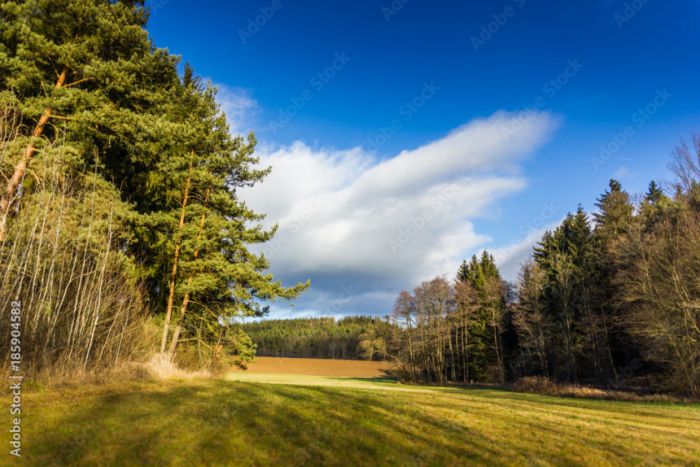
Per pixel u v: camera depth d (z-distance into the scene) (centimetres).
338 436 694
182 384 1151
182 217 1956
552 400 1806
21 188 1318
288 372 6900
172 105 1931
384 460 601
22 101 1432
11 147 1290
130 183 2077
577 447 739
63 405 755
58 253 1326
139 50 1623
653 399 2236
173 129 1574
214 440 618
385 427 782
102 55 1595
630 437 853
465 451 670
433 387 3778
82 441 577
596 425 982
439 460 619
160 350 1802
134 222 1681
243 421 734
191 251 1894
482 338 5181
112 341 1420
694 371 2359
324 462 572
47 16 1445
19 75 1348
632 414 1280
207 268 1980
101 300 1443
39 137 1398
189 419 718
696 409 1564
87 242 1341
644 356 3008
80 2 1436
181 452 562
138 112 1703
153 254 2069
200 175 1903
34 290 1216
